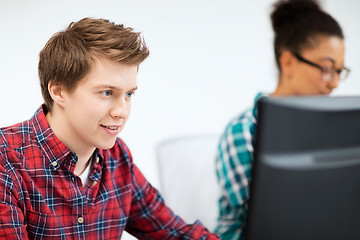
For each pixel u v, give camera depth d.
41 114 1.01
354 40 3.25
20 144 0.99
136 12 2.80
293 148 0.67
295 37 1.32
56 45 0.91
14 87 2.58
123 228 1.15
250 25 3.06
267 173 0.67
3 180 0.93
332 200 0.70
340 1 3.18
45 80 0.95
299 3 1.34
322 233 0.72
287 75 1.37
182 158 1.62
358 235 0.74
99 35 0.88
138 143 2.90
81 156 1.02
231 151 1.30
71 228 1.04
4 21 2.52
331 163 0.68
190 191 1.59
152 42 2.87
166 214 1.21
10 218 0.92
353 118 0.68
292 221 0.70
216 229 1.33
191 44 2.96
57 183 1.01
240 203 1.28
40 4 2.57
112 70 0.87
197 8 2.94
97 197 1.09
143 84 2.88
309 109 0.65
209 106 3.05
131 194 1.17
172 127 2.97
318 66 1.31
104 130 0.91
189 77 2.98
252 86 3.12
